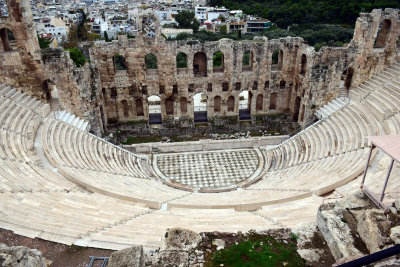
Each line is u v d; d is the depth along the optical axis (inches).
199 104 2096.5
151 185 1156.5
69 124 1330.0
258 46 1572.3
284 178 1149.7
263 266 501.0
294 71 1652.3
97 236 609.9
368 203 576.4
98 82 1505.9
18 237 589.9
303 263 509.7
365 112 1334.9
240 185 1251.2
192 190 1219.2
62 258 554.3
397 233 448.8
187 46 1515.7
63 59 1317.7
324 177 1013.8
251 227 659.4
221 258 520.4
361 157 1060.5
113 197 907.4
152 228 677.9
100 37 4362.7
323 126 1402.6
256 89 1681.8
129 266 442.9
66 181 949.2
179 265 506.9
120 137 1553.9
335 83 1517.0
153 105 2039.9
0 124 1098.7
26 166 957.2
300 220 705.6
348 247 494.9
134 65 1542.8
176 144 1491.1
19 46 1285.7
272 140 1541.6
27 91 1375.5
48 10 7126.0
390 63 1573.6
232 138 1569.9
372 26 1459.2
